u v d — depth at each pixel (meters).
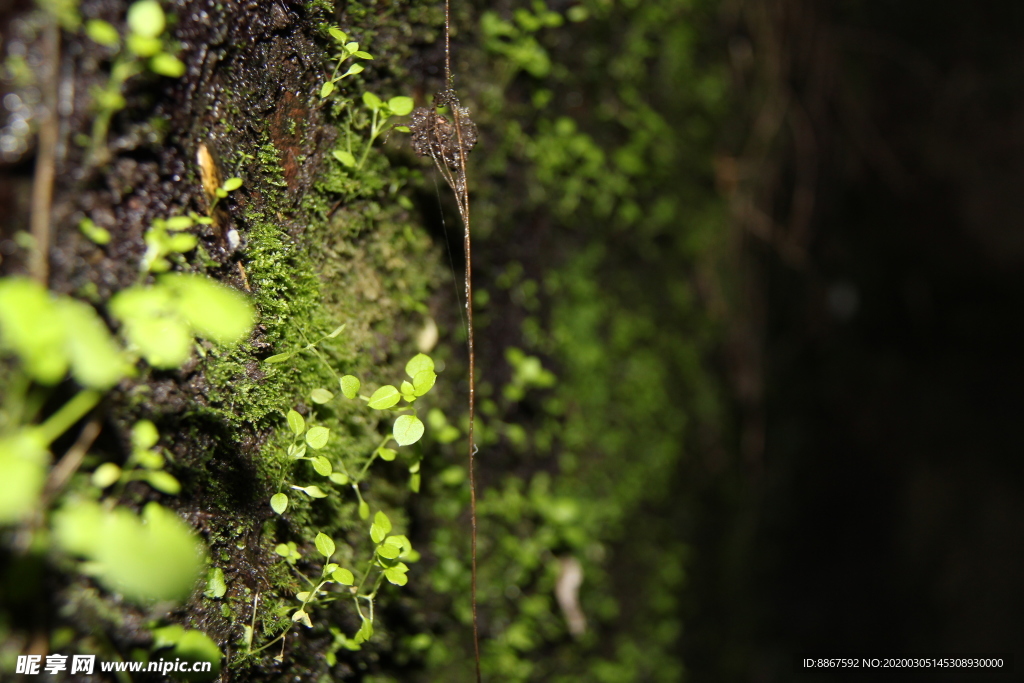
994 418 0.68
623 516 0.48
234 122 0.31
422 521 0.39
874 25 0.59
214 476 0.30
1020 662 0.65
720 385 0.55
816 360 0.62
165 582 0.25
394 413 0.36
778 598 0.59
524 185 0.43
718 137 0.53
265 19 0.31
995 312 0.66
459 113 0.33
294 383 0.33
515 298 0.43
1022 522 0.68
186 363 0.29
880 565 0.64
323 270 0.34
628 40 0.47
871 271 0.63
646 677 0.49
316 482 0.33
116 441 0.28
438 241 0.38
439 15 0.36
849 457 0.63
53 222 0.27
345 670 0.35
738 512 0.56
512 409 0.43
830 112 0.59
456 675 0.40
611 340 0.48
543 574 0.44
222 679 0.31
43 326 0.24
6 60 0.26
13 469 0.24
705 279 0.53
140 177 0.28
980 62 0.62
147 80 0.28
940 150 0.63
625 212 0.48
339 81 0.34
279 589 0.32
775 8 0.54
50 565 0.27
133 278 0.28
